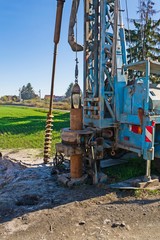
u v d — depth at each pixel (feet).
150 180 19.26
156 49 93.35
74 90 20.21
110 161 24.52
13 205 16.84
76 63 20.26
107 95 21.57
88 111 22.77
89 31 22.95
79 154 19.77
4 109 193.47
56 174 23.17
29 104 274.16
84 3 22.68
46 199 17.53
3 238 12.83
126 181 20.18
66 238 12.70
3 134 58.44
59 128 68.74
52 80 28.02
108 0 21.66
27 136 54.39
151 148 18.93
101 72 20.90
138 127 19.67
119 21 21.75
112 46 21.31
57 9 25.38
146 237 12.67
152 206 16.07
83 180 19.92
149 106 19.06
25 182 21.50
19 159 31.99
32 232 13.33
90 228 13.58
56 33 26.08
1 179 25.34
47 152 29.01
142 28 86.33
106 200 17.13
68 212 15.46
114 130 21.95
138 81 20.24
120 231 13.24
